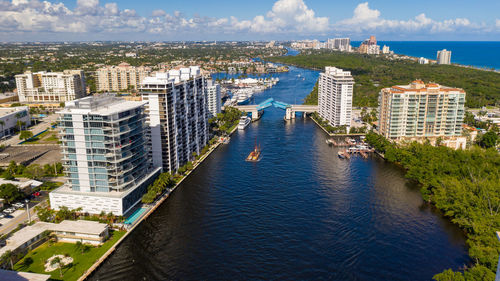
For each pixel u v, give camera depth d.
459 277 142.62
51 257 176.62
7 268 166.75
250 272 170.50
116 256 182.50
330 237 199.50
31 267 169.00
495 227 178.50
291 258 181.00
